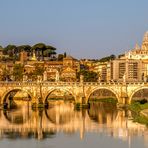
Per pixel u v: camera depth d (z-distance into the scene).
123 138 174.38
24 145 162.62
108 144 164.00
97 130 194.62
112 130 193.75
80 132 190.50
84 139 173.88
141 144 162.88
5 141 170.25
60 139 174.25
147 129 194.75
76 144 164.25
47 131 194.00
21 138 176.62
